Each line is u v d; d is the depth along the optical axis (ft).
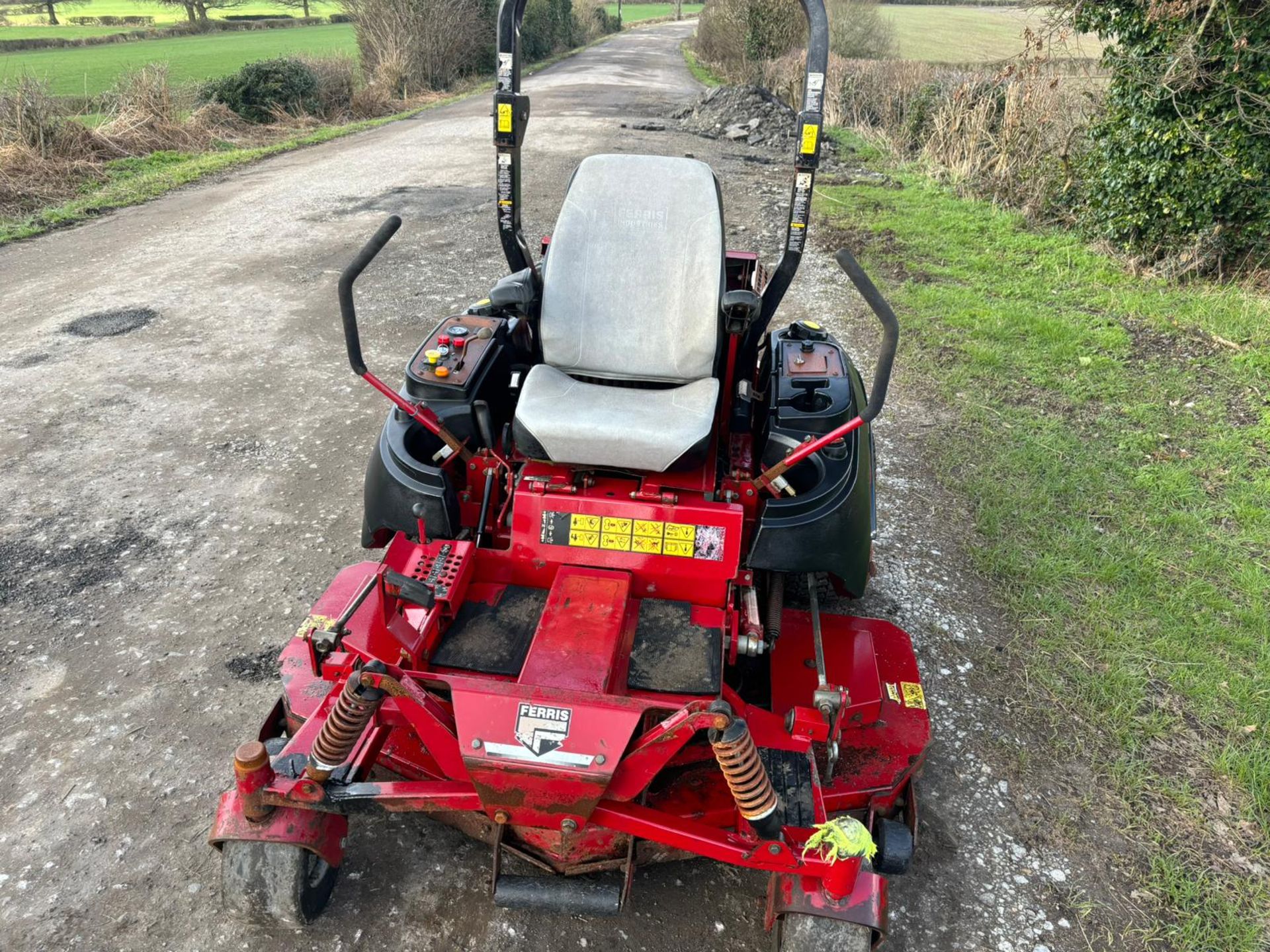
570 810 8.08
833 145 51.93
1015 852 10.49
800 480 11.26
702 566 9.72
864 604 14.25
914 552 15.65
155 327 24.20
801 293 27.68
